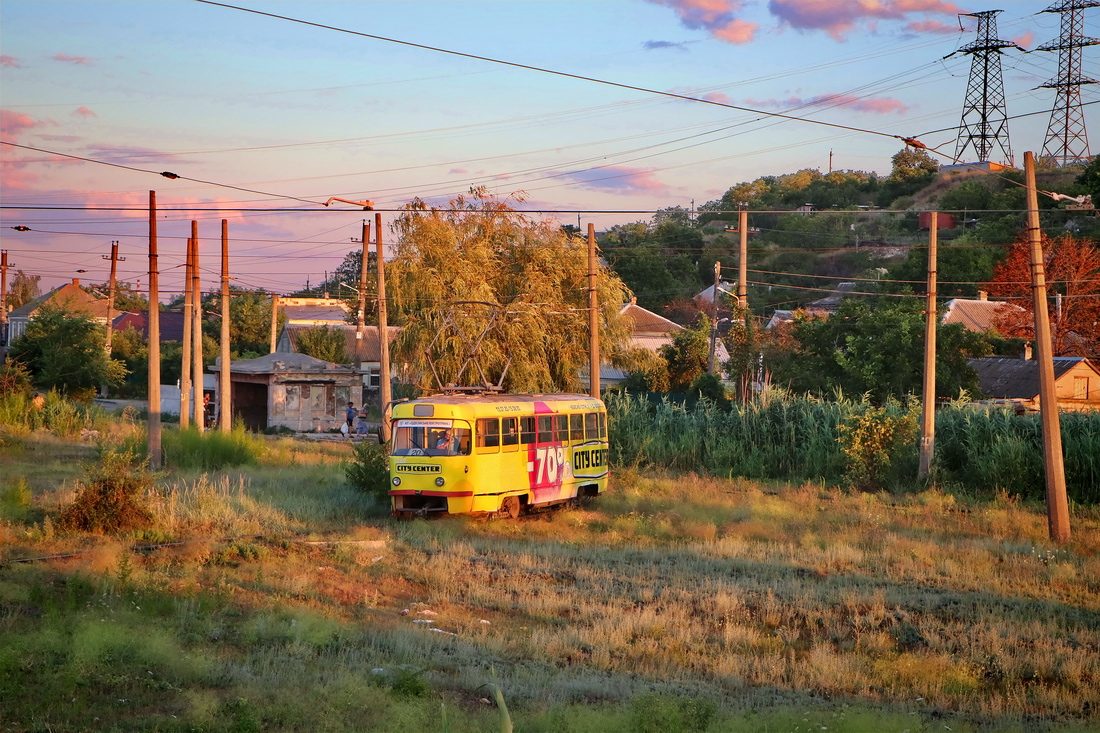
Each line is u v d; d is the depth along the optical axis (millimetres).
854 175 138375
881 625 14336
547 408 24422
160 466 28984
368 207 32062
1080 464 27547
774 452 33281
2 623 11391
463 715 8977
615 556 18828
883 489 29641
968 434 30297
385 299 35906
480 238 38844
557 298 38219
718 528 22875
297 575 15773
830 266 100750
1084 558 19609
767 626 14086
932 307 29172
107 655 10180
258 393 54188
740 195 137500
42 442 34344
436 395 23609
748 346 42156
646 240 106438
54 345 58094
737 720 8984
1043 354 22062
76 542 17438
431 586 15766
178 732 8164
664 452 34656
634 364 40719
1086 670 12102
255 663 10688
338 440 44469
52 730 8070
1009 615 14820
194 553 16969
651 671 11625
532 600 14898
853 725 9070
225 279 37000
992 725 9969
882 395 39312
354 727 8500
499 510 22641
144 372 76000
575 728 8555
